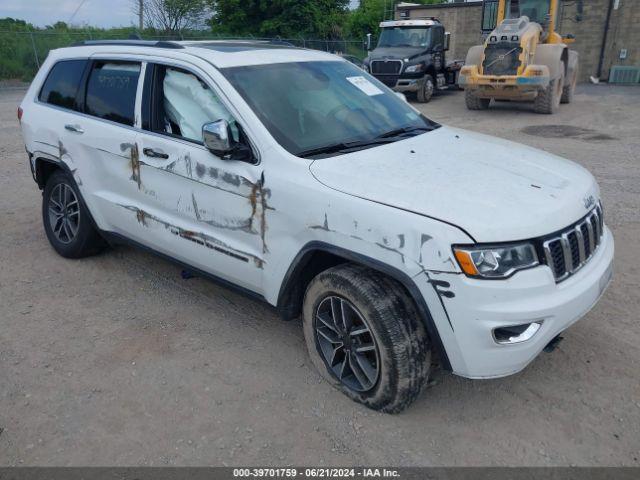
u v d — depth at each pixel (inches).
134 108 163.9
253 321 165.2
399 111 169.6
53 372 141.1
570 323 115.6
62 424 123.0
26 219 252.8
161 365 143.9
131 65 168.2
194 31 1253.7
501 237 105.4
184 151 146.9
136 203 167.2
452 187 118.7
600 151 371.2
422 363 116.0
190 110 149.7
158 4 1223.5
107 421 123.9
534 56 560.1
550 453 113.3
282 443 117.1
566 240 113.8
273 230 130.6
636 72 913.5
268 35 1221.1
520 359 110.1
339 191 119.5
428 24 712.4
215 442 117.6
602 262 126.6
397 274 110.2
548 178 130.2
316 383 135.9
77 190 187.3
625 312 164.7
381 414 124.9
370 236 112.9
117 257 209.9
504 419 123.1
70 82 189.6
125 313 169.9
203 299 178.4
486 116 563.8
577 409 125.6
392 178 122.1
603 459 111.6
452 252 104.1
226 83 142.3
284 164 129.7
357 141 144.5
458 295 104.8
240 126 137.6
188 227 152.0
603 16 925.8
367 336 123.0
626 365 140.6
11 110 612.4
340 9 1307.8
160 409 127.7
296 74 157.0
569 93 633.6
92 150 176.2
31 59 1015.0
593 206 129.0
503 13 612.1
